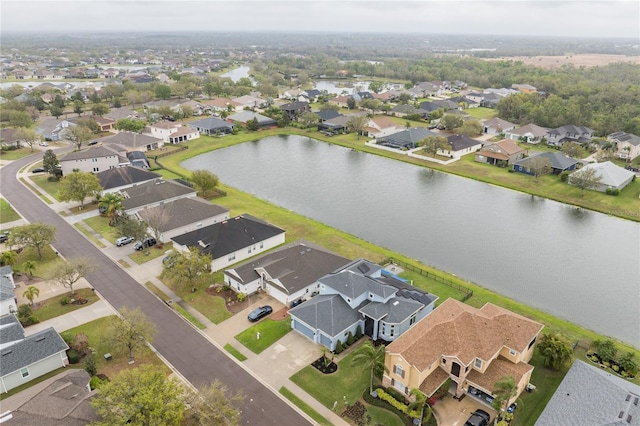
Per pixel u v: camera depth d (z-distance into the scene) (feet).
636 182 403.13
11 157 444.96
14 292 214.28
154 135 526.16
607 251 285.23
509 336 168.35
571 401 143.13
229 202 340.18
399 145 513.45
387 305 190.19
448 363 160.97
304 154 495.41
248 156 483.10
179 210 285.43
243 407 154.10
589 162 444.96
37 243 245.24
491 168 443.32
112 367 171.32
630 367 170.09
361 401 158.30
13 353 162.81
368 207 348.18
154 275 237.04
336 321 184.14
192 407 137.59
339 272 208.85
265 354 180.75
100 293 220.64
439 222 323.37
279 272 219.61
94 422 130.52
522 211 347.77
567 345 173.17
